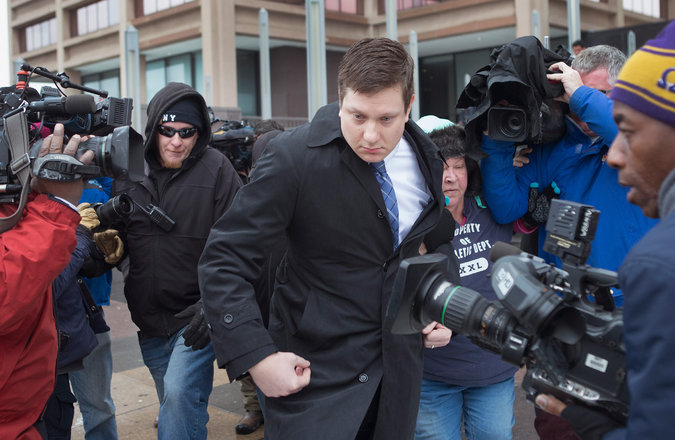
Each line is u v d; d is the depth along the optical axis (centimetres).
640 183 123
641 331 104
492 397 272
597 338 123
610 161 128
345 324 205
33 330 211
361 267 207
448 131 267
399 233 213
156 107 313
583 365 125
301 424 199
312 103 852
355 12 2816
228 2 2611
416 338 212
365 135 188
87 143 219
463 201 280
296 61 2864
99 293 352
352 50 191
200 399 300
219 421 429
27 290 196
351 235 204
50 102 229
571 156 271
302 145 202
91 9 3278
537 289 125
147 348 330
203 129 328
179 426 292
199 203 320
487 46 2606
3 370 205
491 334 137
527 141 275
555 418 219
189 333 269
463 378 264
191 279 318
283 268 219
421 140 215
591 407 126
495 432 271
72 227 209
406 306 152
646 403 102
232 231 200
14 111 213
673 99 114
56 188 210
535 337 129
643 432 102
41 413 224
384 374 205
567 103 264
